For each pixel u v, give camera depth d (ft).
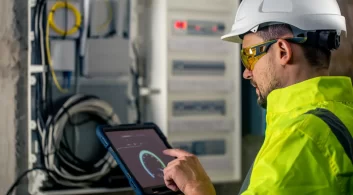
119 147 5.17
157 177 5.06
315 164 3.54
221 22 8.08
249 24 4.27
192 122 7.91
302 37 4.01
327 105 3.87
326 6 4.24
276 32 4.11
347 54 8.69
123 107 7.76
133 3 8.14
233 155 8.21
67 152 7.39
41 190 7.32
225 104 8.16
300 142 3.59
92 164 7.52
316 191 3.51
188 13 7.88
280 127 3.79
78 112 7.45
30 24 7.29
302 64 4.05
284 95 4.01
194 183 4.20
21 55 7.47
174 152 4.71
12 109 7.43
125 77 7.76
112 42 7.58
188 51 7.88
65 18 7.29
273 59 4.12
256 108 8.54
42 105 7.25
